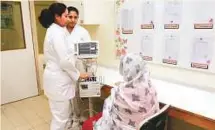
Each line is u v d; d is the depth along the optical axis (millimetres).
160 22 1898
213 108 1413
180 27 1757
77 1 2502
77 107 2543
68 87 2062
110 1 2377
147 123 1240
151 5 1936
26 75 3438
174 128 2090
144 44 2096
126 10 2195
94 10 2512
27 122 2713
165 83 1906
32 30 3391
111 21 2430
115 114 1421
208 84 1685
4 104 3273
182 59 1810
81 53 1995
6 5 3027
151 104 1361
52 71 1986
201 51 1661
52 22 2008
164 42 1912
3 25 3051
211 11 1540
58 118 2135
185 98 1587
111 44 2516
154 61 2049
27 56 3391
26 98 3506
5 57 3146
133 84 1312
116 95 1366
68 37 2250
